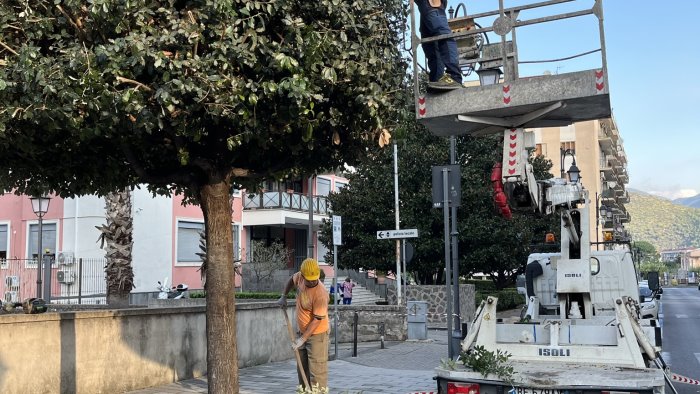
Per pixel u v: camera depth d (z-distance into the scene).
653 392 5.76
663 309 36.81
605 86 6.25
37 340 7.86
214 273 6.63
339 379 10.86
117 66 5.25
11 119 5.41
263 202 34.66
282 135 6.37
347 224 27.30
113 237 18.78
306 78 5.63
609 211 62.88
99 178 7.14
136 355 9.35
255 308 11.96
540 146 61.91
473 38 7.24
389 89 6.41
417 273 29.41
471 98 6.74
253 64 5.56
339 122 6.50
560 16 6.49
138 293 25.91
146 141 6.58
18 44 5.64
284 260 32.38
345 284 28.06
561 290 7.89
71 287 25.47
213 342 6.54
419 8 7.20
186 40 5.54
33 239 27.28
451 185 11.84
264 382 10.10
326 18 6.08
